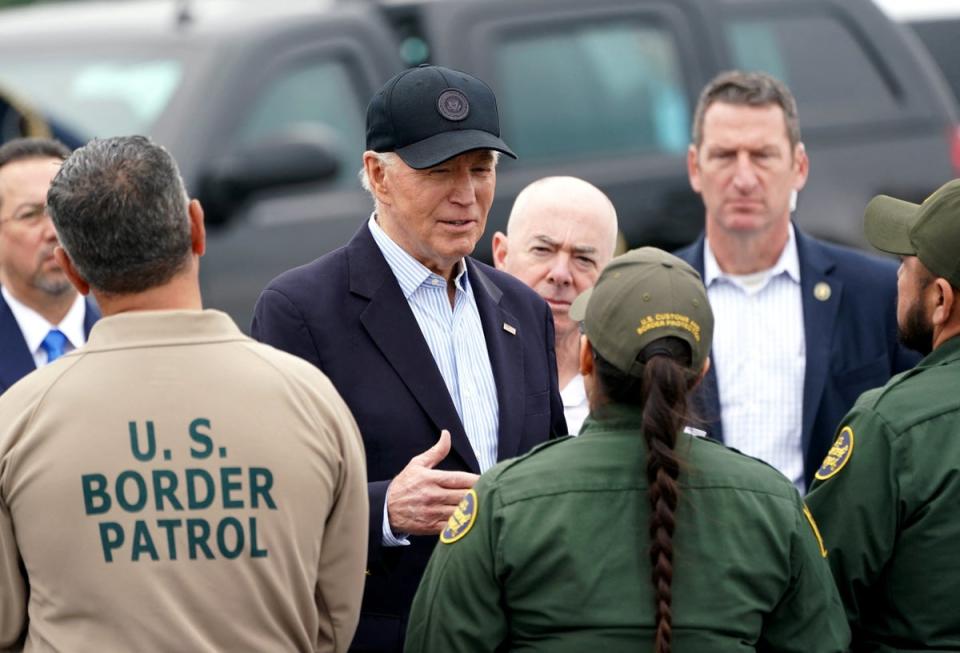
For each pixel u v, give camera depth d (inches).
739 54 922.7
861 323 586.9
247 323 799.1
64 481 350.0
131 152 363.6
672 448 356.5
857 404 427.8
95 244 359.6
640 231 873.5
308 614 364.5
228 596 350.6
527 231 534.0
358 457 375.9
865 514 410.0
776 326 598.5
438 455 431.5
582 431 378.6
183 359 359.3
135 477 350.6
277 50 837.2
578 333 538.0
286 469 357.4
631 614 353.4
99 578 347.6
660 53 909.2
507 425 458.9
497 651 370.3
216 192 797.2
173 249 364.5
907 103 935.7
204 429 354.3
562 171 868.6
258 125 823.7
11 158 557.3
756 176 593.9
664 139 900.6
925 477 404.8
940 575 402.3
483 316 469.7
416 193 441.4
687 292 366.6
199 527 350.6
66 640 348.2
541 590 359.3
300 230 814.5
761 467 374.9
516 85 876.6
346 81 853.2
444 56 866.8
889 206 446.0
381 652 449.7
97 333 362.9
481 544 366.3
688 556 358.0
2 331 561.3
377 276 455.5
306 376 370.9
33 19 971.9
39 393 358.0
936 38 1101.1
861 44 942.4
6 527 355.6
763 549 362.0
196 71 821.9
